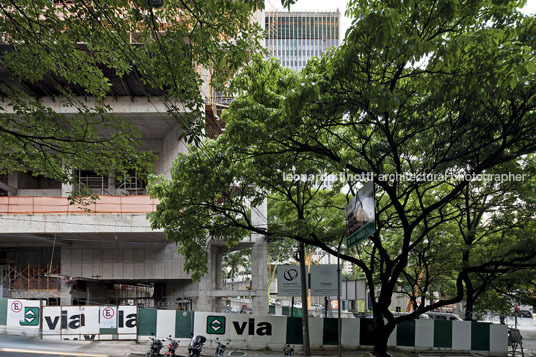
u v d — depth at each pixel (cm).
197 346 1691
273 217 3962
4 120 1074
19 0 1001
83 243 3553
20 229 3016
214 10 941
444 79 1013
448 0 899
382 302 1630
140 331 2077
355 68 1102
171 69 975
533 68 861
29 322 2019
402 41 925
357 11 1046
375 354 1605
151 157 1241
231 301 7356
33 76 1159
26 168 1347
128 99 3069
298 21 12275
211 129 3838
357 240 1131
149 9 911
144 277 3528
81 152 1170
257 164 1582
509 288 2192
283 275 2423
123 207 3086
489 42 928
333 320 2170
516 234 2025
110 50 1069
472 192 1997
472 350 2192
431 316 3616
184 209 1889
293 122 1177
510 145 1327
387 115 1256
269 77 1474
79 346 1828
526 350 2566
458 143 1475
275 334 2136
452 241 2216
